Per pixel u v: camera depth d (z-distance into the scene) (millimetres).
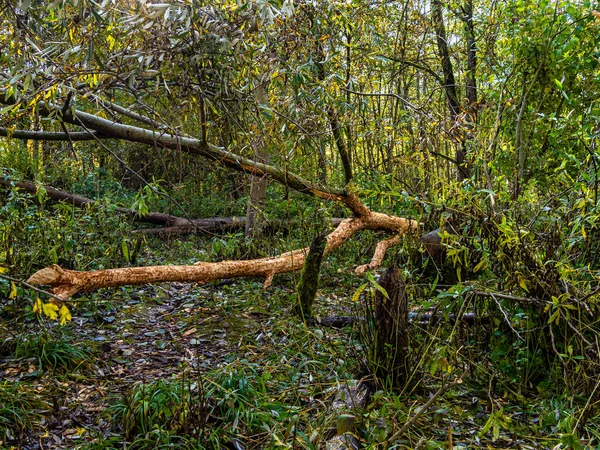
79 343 4574
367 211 6906
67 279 3992
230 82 4422
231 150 5430
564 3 6172
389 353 3770
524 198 4691
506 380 3910
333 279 6805
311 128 5492
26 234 5887
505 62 7059
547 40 6430
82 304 5395
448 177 8789
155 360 4492
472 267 4797
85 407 3645
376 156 9828
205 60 4102
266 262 5590
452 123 6379
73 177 10539
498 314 4145
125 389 3902
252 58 4320
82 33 3516
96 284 4203
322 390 3678
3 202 7137
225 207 10562
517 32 6543
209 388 3615
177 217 9781
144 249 8000
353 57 6305
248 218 8180
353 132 6594
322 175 7496
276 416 3318
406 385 3564
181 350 4703
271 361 4289
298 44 4688
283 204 7875
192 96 4383
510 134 6801
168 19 3551
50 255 5531
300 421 3252
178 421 3238
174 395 3377
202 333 5043
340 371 3951
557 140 5965
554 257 3869
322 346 4465
